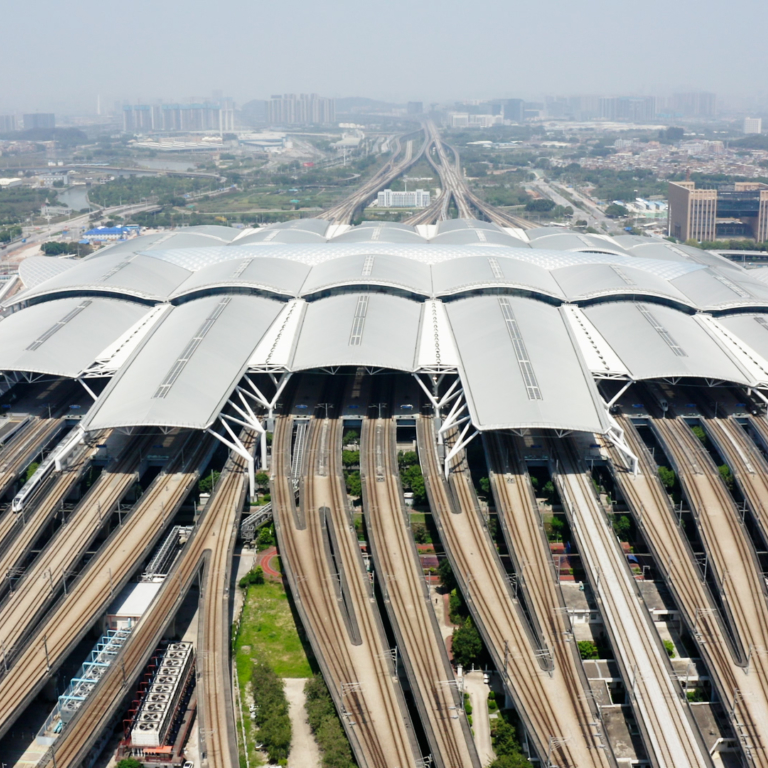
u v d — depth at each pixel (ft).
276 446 614.34
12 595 454.40
